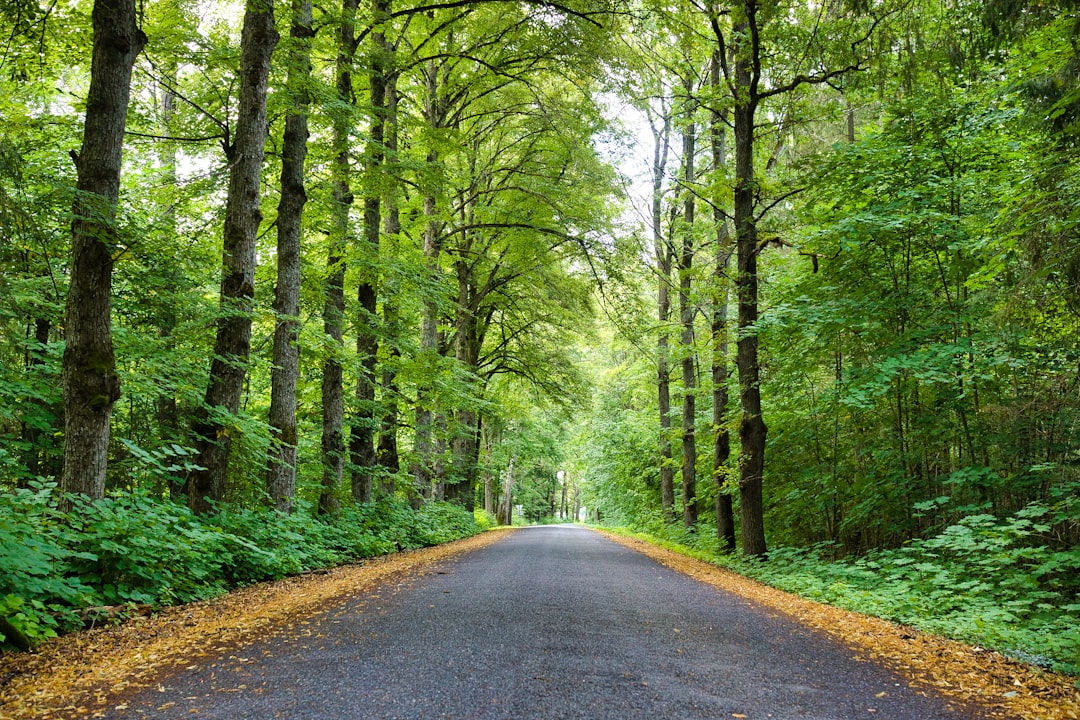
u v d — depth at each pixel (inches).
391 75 591.8
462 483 1163.3
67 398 268.2
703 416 940.0
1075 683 173.6
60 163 457.1
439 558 508.4
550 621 227.5
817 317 460.1
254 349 573.3
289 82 427.8
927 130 433.4
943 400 442.0
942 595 317.7
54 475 412.5
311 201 539.8
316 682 150.1
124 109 280.1
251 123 395.2
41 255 290.4
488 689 145.5
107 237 263.4
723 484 647.1
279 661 169.6
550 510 2974.9
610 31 547.2
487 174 815.7
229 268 378.3
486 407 815.1
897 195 440.5
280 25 456.4
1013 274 308.0
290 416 465.7
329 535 485.1
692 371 848.3
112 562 247.3
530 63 646.5
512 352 1011.3
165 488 430.0
